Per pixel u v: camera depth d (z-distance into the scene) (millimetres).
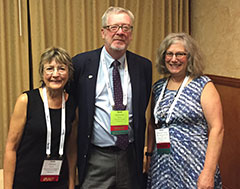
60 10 3457
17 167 1893
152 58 3850
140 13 3723
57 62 1857
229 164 2992
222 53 3197
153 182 2137
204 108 1947
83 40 3531
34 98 1896
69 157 2191
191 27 3859
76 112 2152
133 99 2115
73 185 2199
